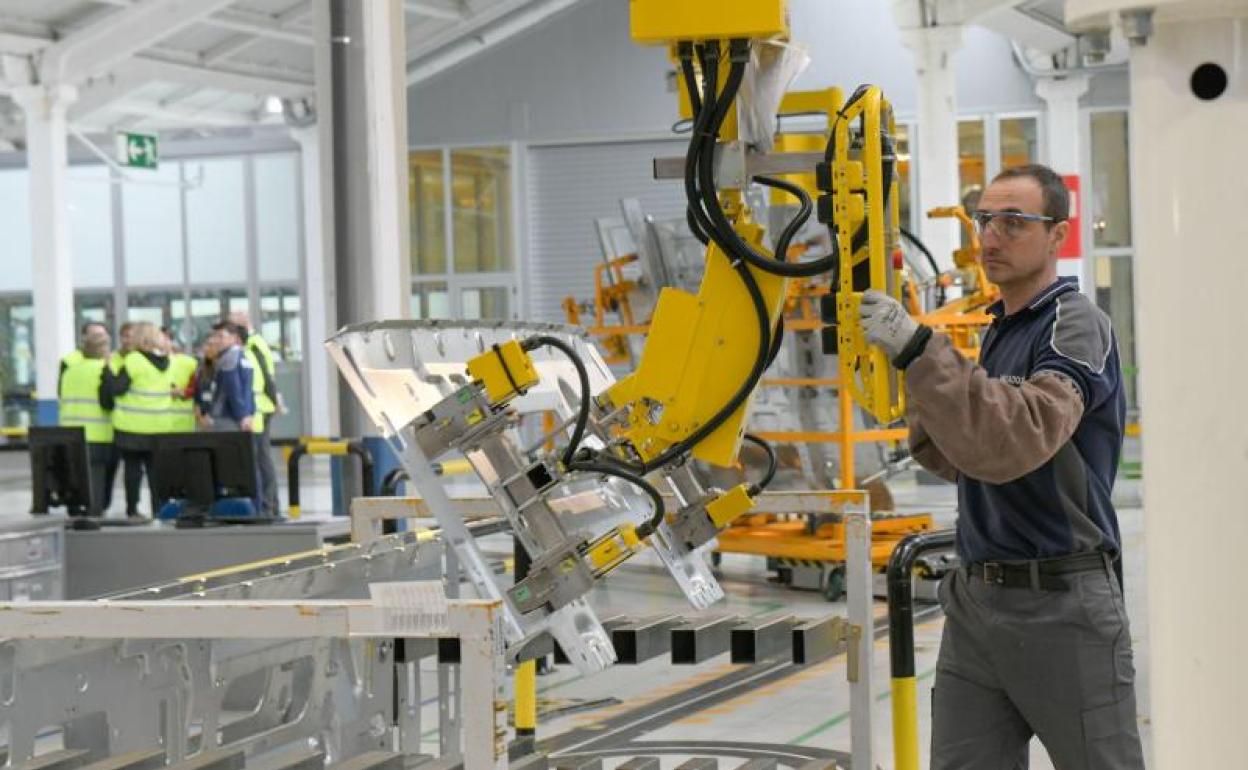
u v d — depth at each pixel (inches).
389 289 420.2
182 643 153.3
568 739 261.4
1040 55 880.3
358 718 181.8
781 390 442.9
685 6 139.2
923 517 455.2
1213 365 70.3
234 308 1098.1
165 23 770.8
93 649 142.6
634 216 474.6
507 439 144.6
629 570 486.0
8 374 1133.7
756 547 443.5
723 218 142.3
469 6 869.8
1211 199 69.7
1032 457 123.6
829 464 447.8
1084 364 130.7
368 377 146.6
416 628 98.6
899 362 122.3
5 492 886.4
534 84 984.9
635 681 316.8
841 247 133.6
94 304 1120.8
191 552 329.7
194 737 165.3
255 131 1079.6
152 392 580.4
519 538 143.6
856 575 172.2
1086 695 133.0
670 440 147.6
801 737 264.2
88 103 868.0
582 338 189.8
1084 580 133.1
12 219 1125.1
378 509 203.0
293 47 850.1
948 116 708.0
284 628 99.7
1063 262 772.0
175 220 1103.0
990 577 135.8
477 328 168.7
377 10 418.3
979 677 139.7
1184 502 71.3
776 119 155.4
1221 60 69.3
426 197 1005.2
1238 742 71.6
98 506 587.2
